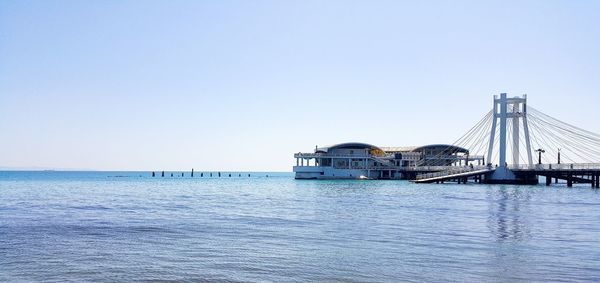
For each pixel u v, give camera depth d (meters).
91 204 70.31
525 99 141.25
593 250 31.61
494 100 141.50
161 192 108.12
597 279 24.31
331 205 67.81
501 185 135.62
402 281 24.20
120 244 34.31
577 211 57.81
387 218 50.25
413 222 46.62
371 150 186.75
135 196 91.69
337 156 180.38
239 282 24.09
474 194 93.75
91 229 41.97
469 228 42.09
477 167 143.00
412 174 177.25
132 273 25.70
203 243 34.66
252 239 36.34
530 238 36.47
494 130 141.62
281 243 34.53
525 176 138.12
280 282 24.12
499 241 35.09
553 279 24.34
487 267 26.81
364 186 132.12
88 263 28.06
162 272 25.94
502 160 138.50
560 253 30.61
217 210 60.59
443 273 25.59
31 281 24.20
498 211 57.75
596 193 97.94
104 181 191.38
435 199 79.50
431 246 33.12
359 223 45.97
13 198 83.12
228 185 155.25
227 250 31.89
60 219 49.62
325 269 26.55
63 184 155.50
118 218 50.84
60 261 28.59
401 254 30.34
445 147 185.75
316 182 163.38
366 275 25.33
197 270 26.38
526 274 25.30
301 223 46.16
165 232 40.12
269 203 72.62
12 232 40.12
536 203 70.50
